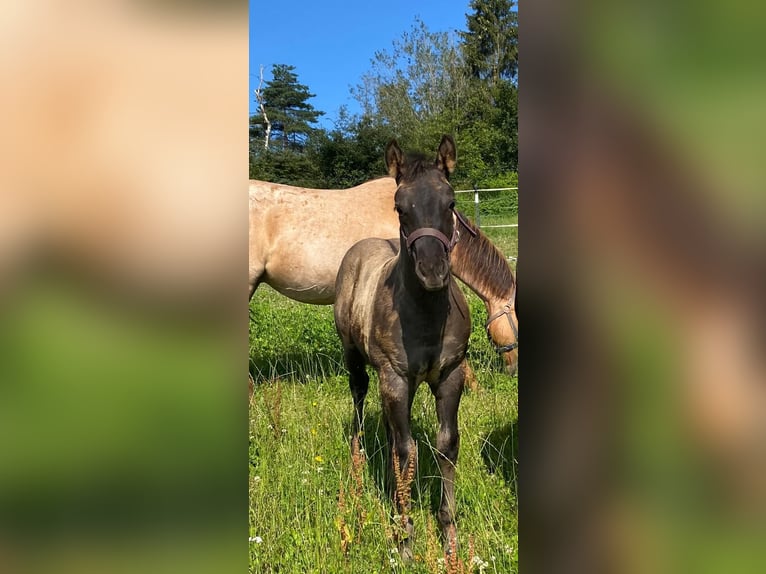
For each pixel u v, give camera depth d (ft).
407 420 9.39
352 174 99.45
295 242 16.38
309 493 9.37
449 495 8.73
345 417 13.23
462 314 9.39
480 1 103.55
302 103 134.00
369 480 9.83
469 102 97.25
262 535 8.05
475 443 11.01
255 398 14.01
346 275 12.89
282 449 10.66
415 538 8.30
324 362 17.78
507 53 104.88
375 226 16.70
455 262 14.88
